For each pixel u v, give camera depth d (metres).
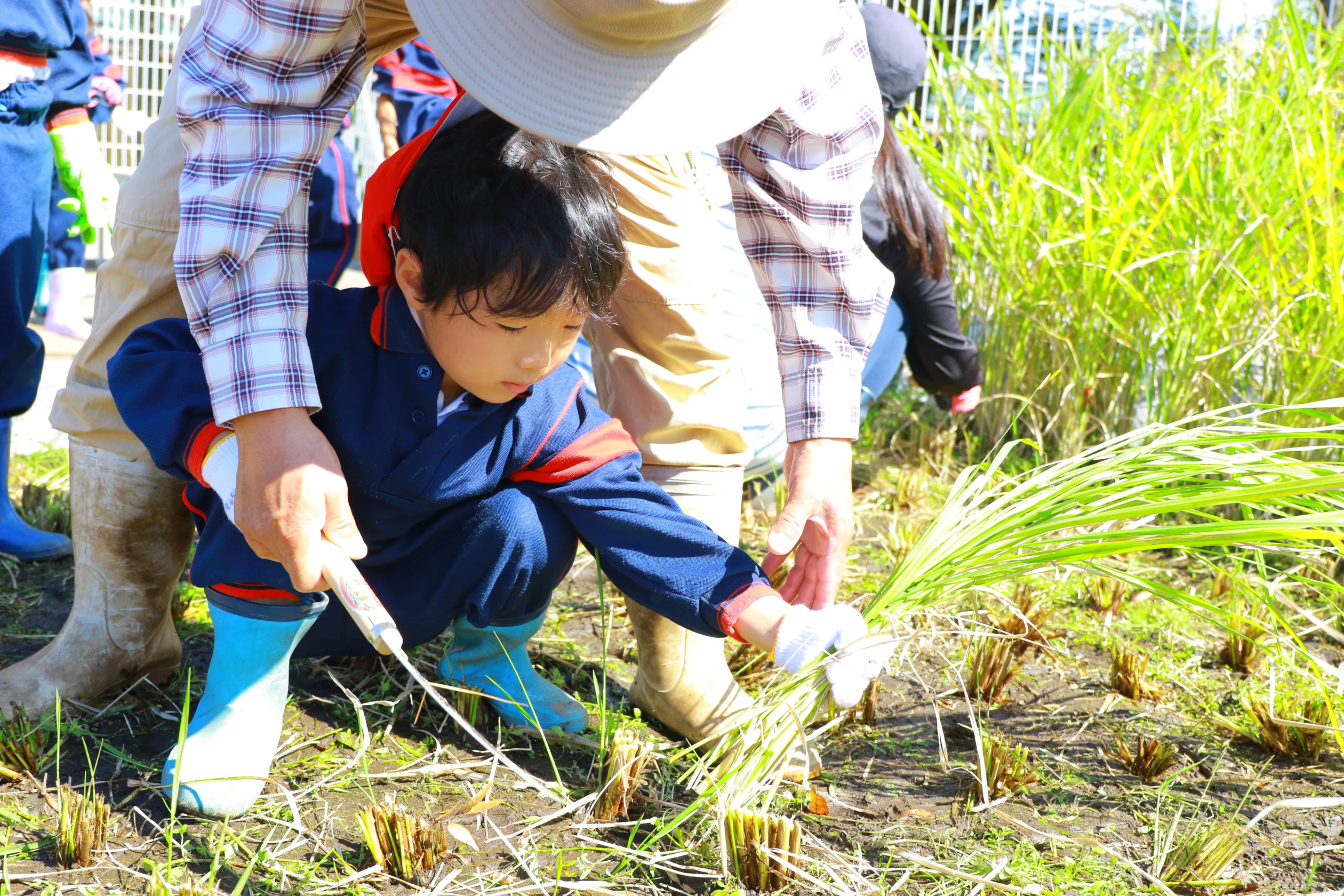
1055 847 1.73
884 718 2.19
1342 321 3.14
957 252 4.34
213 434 1.55
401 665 2.18
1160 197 3.73
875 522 3.45
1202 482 1.96
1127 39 4.48
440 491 1.68
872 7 3.48
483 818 1.73
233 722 1.71
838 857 1.65
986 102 4.29
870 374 3.69
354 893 1.53
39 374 2.76
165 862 1.56
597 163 1.81
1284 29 3.84
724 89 1.42
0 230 2.54
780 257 1.82
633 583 1.76
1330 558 2.90
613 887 1.57
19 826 1.63
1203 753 2.09
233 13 1.47
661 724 2.08
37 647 2.28
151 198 1.86
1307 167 3.39
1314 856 1.75
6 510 2.74
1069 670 2.45
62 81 2.72
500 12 1.37
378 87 5.04
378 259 1.66
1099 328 3.87
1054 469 1.98
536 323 1.52
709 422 1.99
